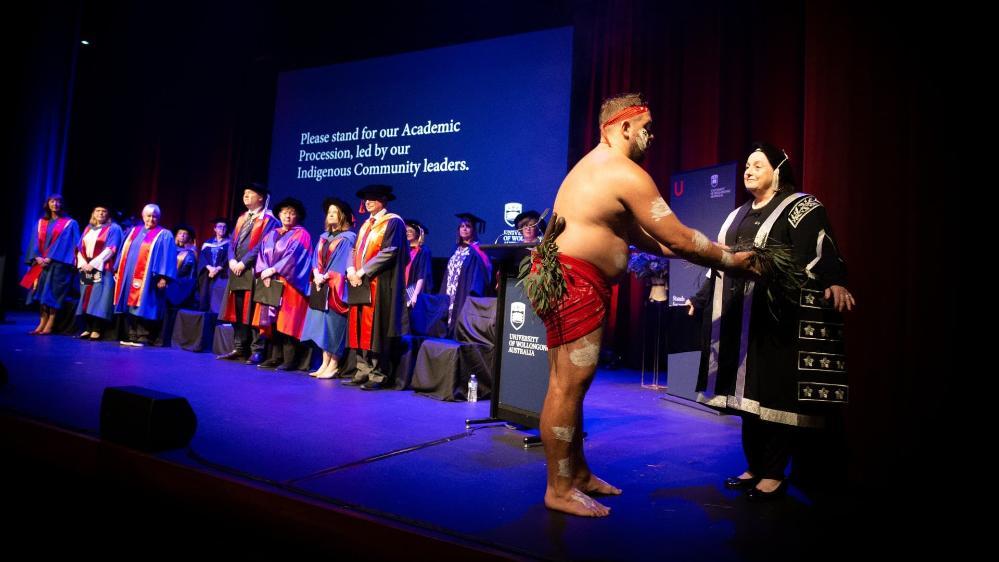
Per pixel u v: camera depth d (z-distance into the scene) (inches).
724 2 269.3
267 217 258.4
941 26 127.2
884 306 130.0
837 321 99.0
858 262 133.3
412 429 141.2
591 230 89.3
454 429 143.1
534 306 91.0
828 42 140.3
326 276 215.5
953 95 125.5
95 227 290.8
